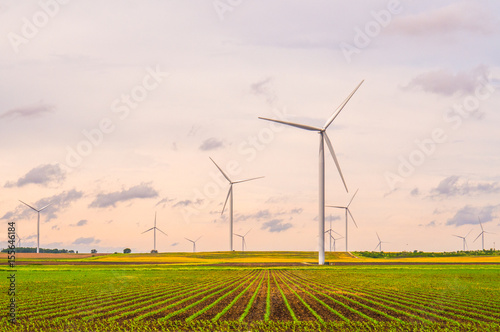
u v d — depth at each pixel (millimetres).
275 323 35906
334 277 81688
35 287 63875
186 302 46844
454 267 113375
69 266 120438
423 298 51250
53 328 34625
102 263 139125
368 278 79375
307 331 33750
